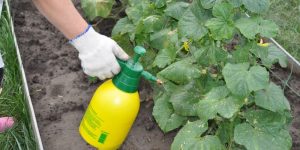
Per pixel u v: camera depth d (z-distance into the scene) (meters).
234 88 1.34
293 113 1.81
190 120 1.59
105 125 1.40
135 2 1.89
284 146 1.37
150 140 1.69
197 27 1.46
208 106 1.39
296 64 1.94
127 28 1.80
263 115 1.42
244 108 1.54
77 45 1.30
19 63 1.82
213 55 1.46
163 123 1.59
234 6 1.41
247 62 1.42
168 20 1.73
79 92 1.84
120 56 1.34
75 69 1.93
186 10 1.55
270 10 2.29
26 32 2.07
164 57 1.58
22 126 1.67
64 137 1.68
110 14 2.14
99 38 1.30
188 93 1.57
